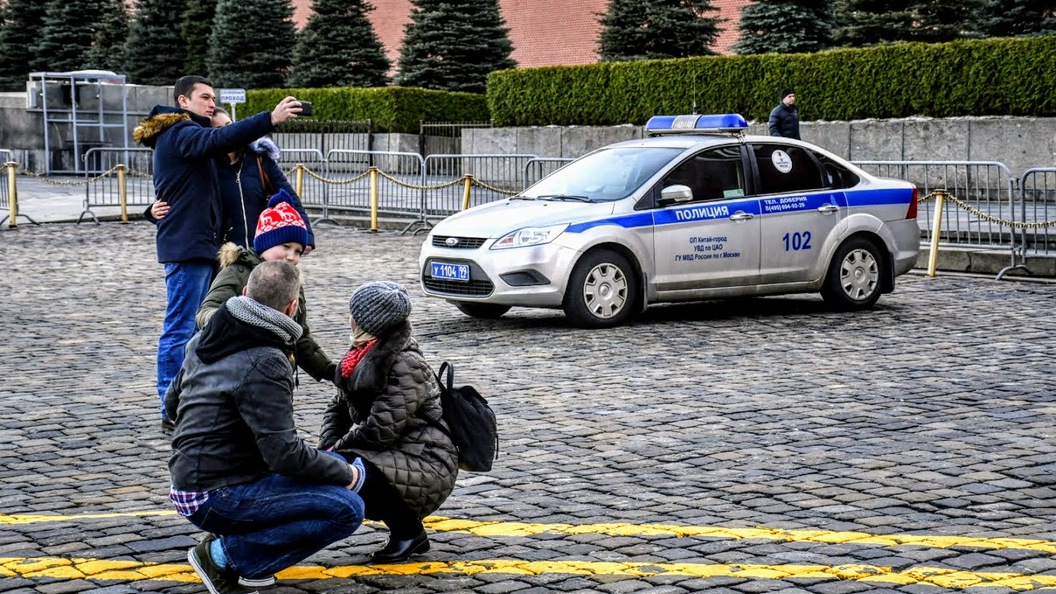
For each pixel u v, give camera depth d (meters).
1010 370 10.52
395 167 24.95
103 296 15.20
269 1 47.28
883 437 8.34
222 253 7.30
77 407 9.34
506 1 51.41
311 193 26.53
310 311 14.05
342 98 40.44
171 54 51.28
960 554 5.98
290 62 47.12
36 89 38.66
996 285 16.17
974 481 7.29
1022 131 25.75
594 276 12.69
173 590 5.57
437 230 13.08
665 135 14.34
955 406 9.21
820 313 13.80
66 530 6.43
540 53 48.94
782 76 29.48
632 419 8.88
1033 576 5.65
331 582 5.66
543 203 13.19
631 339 12.15
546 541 6.24
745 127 13.73
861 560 5.90
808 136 29.06
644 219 12.84
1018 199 18.66
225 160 8.73
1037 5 30.31
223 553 5.38
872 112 28.06
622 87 32.69
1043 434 8.37
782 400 9.45
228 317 5.13
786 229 13.46
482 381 10.21
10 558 5.98
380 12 56.47
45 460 7.89
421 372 5.68
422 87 42.25
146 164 36.53
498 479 7.41
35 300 14.84
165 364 8.63
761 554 6.00
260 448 5.11
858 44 32.34
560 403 9.41
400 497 5.69
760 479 7.37
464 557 6.00
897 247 14.10
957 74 26.59
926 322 13.12
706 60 30.89
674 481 7.34
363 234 23.33
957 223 17.81
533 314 13.86
